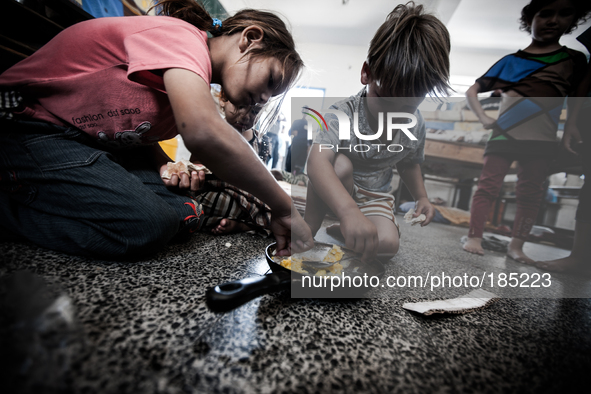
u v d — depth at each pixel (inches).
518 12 95.0
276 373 11.6
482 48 124.6
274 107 32.6
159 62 17.3
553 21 36.9
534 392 12.0
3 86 21.3
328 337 14.9
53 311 13.4
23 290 15.0
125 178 22.9
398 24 20.8
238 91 22.7
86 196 22.0
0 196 23.2
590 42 40.3
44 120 22.8
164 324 14.1
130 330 13.2
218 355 12.3
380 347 14.4
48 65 21.6
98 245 21.4
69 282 17.4
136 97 22.2
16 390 8.6
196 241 31.6
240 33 22.8
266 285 15.6
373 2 116.4
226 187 35.1
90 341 11.9
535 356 14.8
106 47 20.8
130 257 23.2
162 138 27.8
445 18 101.8
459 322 17.9
